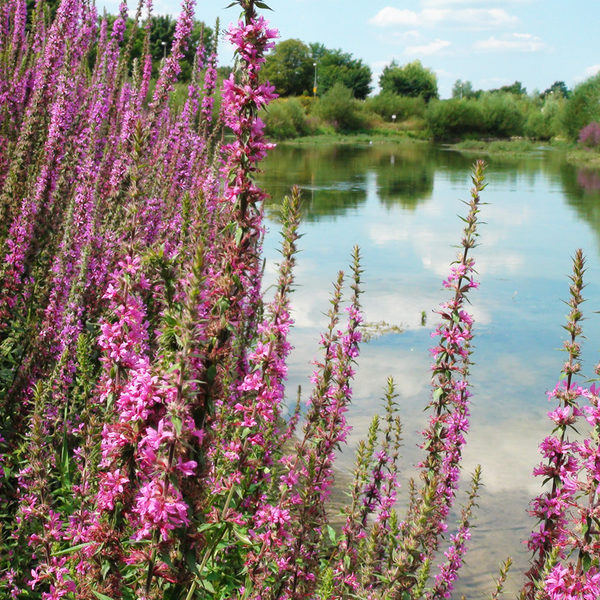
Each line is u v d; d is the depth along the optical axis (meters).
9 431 4.91
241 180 3.27
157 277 3.33
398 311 15.80
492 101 107.25
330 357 5.41
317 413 4.85
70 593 3.44
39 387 4.37
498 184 43.69
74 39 7.68
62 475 4.64
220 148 3.32
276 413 4.62
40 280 5.92
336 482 8.29
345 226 26.11
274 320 4.09
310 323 14.36
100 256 5.74
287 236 4.16
